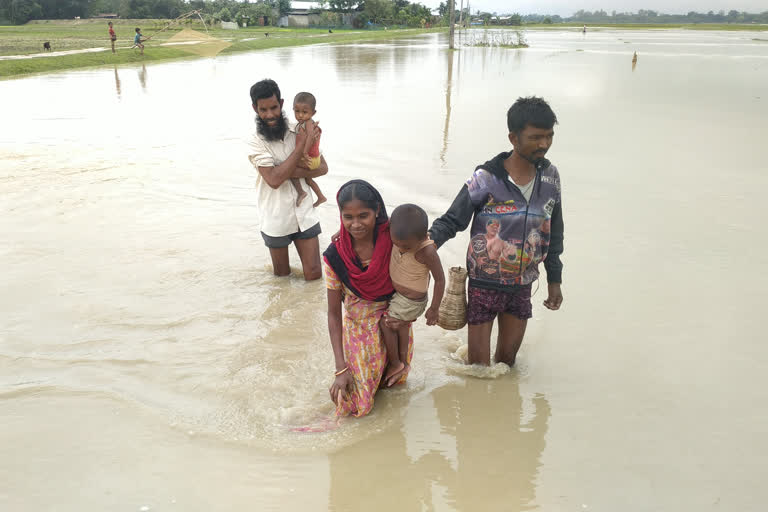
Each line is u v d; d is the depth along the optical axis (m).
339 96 16.62
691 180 8.09
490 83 20.47
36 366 3.72
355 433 3.19
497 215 3.38
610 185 7.85
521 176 3.34
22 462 2.88
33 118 12.62
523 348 4.08
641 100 16.33
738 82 21.41
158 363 3.79
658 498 2.72
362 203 2.99
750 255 5.52
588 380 3.69
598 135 11.20
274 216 4.88
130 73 23.03
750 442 3.11
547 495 2.74
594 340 4.14
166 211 6.76
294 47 42.78
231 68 25.47
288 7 100.81
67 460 2.91
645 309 4.55
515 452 3.04
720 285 4.93
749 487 2.78
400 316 3.29
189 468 2.88
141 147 9.97
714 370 3.77
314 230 5.04
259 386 3.57
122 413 3.29
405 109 14.30
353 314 3.42
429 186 7.70
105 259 5.39
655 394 3.54
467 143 10.41
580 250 5.66
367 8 105.12
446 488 2.78
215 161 9.08
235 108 14.22
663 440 3.13
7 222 6.25
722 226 6.29
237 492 2.72
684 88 19.41
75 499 2.65
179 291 4.83
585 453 3.04
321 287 5.02
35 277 4.97
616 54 39.19
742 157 9.45
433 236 3.34
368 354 3.35
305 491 2.74
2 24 101.19
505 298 3.58
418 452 3.04
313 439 3.13
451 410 3.41
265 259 5.55
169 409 3.33
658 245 5.77
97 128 11.61
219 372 3.71
